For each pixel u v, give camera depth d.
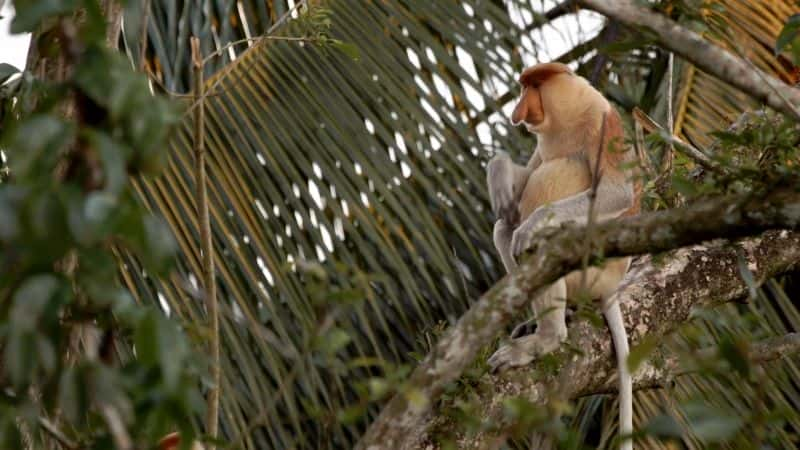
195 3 9.61
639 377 7.90
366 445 5.17
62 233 3.36
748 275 6.34
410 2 9.80
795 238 8.61
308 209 8.87
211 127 8.98
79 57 3.63
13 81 5.80
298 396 8.30
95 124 3.64
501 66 9.75
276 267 8.55
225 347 8.26
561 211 8.65
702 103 10.49
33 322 3.34
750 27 9.97
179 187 8.62
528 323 8.34
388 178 9.05
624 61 11.25
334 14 9.63
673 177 5.74
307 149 9.07
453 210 9.52
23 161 3.34
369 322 9.00
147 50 9.41
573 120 9.23
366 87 9.38
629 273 8.37
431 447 6.81
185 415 3.88
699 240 5.31
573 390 7.75
